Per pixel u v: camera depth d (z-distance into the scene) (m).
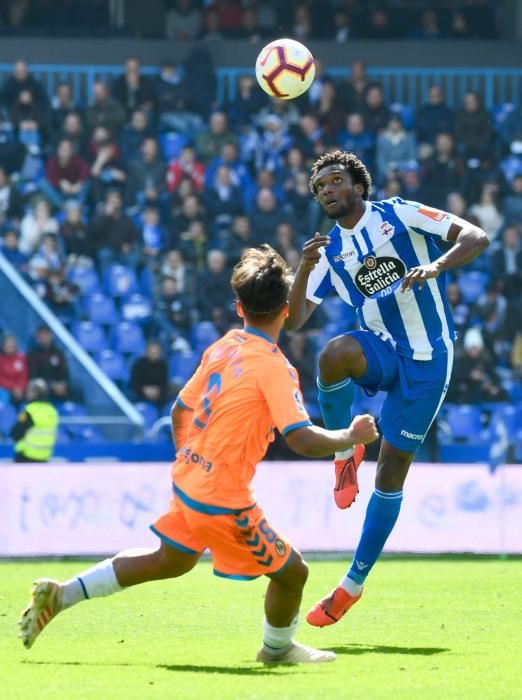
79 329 44.59
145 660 14.07
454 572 26.77
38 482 31.62
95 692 11.77
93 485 31.81
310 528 32.25
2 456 37.03
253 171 48.66
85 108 49.16
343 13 55.03
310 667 13.53
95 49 52.53
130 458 37.12
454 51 54.41
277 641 13.67
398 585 23.55
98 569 13.41
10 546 31.31
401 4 57.12
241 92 49.88
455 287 45.03
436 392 16.67
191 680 12.53
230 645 15.38
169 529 13.24
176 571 13.42
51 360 41.06
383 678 12.74
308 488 32.41
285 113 49.47
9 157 47.66
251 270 13.16
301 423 12.69
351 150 49.25
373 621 18.08
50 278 44.72
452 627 17.36
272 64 20.17
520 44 54.66
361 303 17.00
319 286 17.23
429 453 38.81
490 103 54.12
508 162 51.28
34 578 24.81
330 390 17.08
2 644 15.39
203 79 50.25
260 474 32.28
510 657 14.40
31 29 52.66
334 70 53.97
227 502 12.83
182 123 49.81
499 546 32.72
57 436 39.69
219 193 46.72
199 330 43.78
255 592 22.25
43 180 47.69
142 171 47.47
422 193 47.69
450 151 48.78
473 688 12.18
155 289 45.28
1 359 40.84
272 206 45.97
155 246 46.12
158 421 39.88
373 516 16.42
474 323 45.00
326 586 22.91
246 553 12.98
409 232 16.61
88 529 31.70
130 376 41.84
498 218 47.97
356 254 16.80
